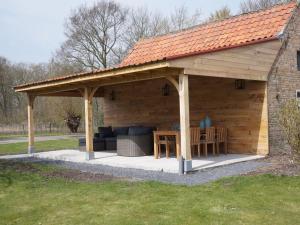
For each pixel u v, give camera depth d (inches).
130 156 481.4
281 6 509.0
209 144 496.4
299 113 371.2
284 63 491.8
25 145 800.9
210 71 368.8
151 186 292.2
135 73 384.5
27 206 248.4
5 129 1417.3
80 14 1334.9
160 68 340.8
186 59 343.3
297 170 345.4
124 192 276.1
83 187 301.6
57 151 615.2
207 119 474.9
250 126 470.3
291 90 502.9
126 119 629.0
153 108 578.9
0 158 551.8
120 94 639.8
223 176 329.1
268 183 290.4
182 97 347.6
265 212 216.8
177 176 337.4
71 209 237.1
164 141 450.3
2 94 1670.8
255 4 1238.3
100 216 219.3
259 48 445.7
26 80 1707.7
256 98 465.1
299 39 520.7
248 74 424.2
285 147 482.0
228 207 227.6
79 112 1304.1
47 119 1389.0
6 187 314.8
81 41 1328.7
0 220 219.5
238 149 480.7
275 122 470.6
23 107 1603.1
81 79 444.5
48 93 570.3
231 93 486.6
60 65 1357.0
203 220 204.7
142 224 201.3
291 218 206.1
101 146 581.3
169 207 231.5
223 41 510.3
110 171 381.1
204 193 264.7
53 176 362.6
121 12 1339.8
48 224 208.2
